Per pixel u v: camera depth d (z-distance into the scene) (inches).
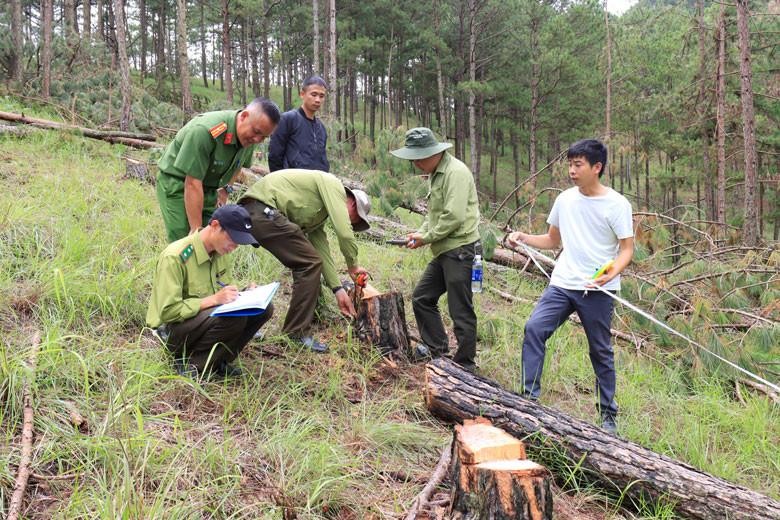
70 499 79.7
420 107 1493.6
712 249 257.8
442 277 157.3
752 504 104.9
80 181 224.7
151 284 155.3
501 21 1013.8
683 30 653.3
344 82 1051.3
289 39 1202.0
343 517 92.6
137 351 118.3
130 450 88.2
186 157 131.3
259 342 143.7
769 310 205.5
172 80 1054.4
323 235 158.1
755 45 549.6
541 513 81.1
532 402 123.3
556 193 315.0
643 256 234.1
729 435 152.5
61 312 127.0
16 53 552.7
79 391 106.2
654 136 724.0
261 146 334.0
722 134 537.3
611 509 109.3
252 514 86.7
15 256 152.0
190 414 109.0
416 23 1106.7
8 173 221.6
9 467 85.0
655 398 167.2
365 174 311.4
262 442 104.0
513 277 257.0
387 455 112.3
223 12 799.1
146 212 213.2
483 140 1435.8
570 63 879.1
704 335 187.5
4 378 99.2
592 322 135.6
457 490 88.2
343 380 136.5
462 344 152.2
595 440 113.6
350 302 155.9
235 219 116.1
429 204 155.2
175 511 79.4
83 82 492.1
